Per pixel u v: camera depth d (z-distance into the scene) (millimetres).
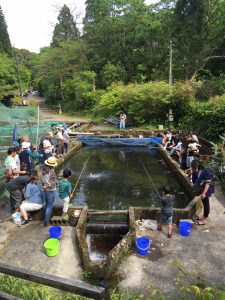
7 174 6875
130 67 33219
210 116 14781
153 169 11914
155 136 18281
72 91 34219
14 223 6367
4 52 40969
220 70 24969
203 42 25547
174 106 20078
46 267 4797
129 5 31281
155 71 29109
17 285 3816
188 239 5664
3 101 31672
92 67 35094
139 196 8852
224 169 8477
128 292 4039
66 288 2348
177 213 6363
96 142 17547
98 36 33438
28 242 5559
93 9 34875
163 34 28656
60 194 6406
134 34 30672
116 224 6500
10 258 5043
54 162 6234
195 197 7074
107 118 24250
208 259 4988
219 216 6570
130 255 5191
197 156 9430
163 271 4691
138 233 5934
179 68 27094
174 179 10469
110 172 11508
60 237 5742
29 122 13133
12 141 10617
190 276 4527
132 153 15336
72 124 23188
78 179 10562
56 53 35156
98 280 4523
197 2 23875
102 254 5586
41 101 45938
